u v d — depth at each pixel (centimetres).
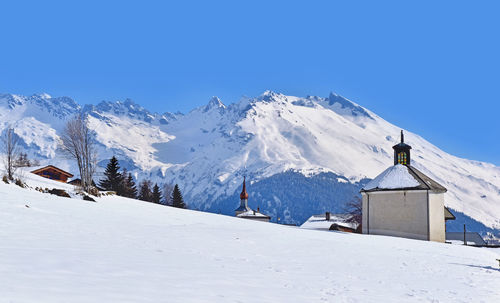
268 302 952
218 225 3381
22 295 795
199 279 1140
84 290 886
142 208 4578
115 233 2111
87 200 4450
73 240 1691
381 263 1875
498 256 2972
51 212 2780
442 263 2061
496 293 1299
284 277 1317
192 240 2128
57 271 1059
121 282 1002
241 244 2158
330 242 2612
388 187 4775
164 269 1238
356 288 1228
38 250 1357
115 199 5209
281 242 2388
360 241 3009
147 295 898
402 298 1134
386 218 4750
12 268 1045
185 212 4925
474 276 1670
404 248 2739
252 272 1355
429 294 1220
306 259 1823
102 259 1295
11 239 1566
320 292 1125
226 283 1123
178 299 891
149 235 2172
